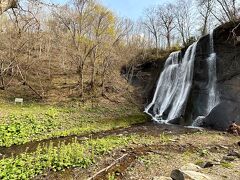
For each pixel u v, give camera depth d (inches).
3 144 545.3
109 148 473.7
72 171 374.6
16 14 291.4
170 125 824.9
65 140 593.9
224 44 827.4
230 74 789.9
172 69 1074.7
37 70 1186.6
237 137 595.2
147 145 512.4
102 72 1119.0
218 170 317.4
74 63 1144.2
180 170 284.7
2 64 988.6
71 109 882.1
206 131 687.1
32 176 358.0
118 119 866.8
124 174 358.0
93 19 1012.5
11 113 725.9
